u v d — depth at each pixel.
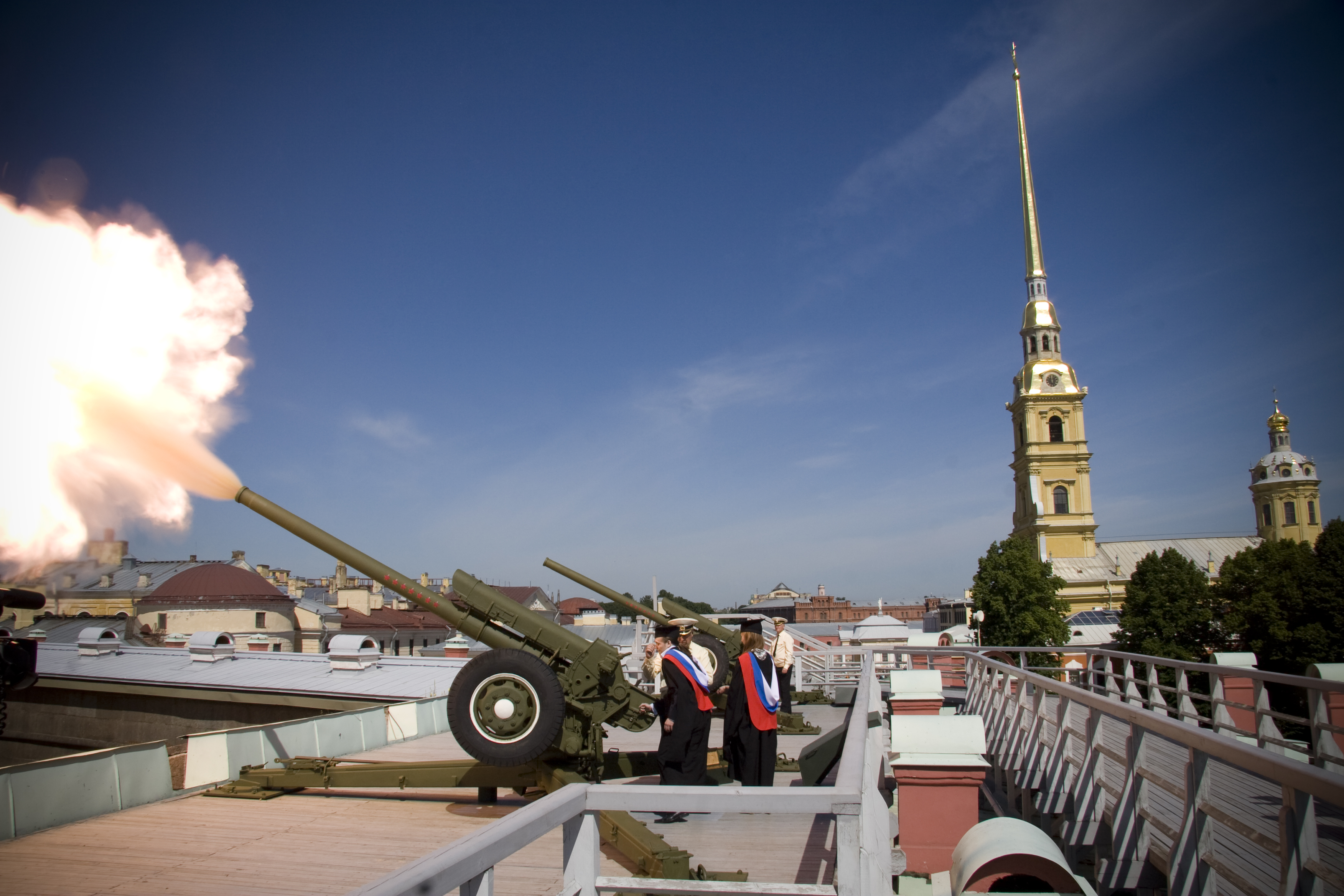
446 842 7.16
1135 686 11.32
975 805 5.63
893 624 20.28
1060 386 84.38
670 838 6.98
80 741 20.41
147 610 51.72
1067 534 82.44
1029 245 89.44
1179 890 4.39
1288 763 3.21
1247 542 89.31
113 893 5.96
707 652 10.89
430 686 17.64
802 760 7.92
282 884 6.12
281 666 20.16
